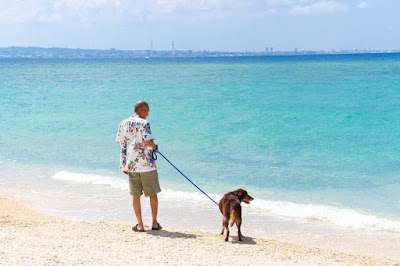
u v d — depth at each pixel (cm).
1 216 730
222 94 3372
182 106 2658
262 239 677
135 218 815
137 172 627
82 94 3525
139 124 612
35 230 627
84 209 877
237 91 3594
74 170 1241
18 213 795
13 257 450
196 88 3947
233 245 612
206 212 862
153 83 4653
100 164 1311
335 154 1388
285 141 1602
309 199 952
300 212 856
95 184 1093
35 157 1405
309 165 1259
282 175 1156
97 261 466
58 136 1770
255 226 783
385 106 2464
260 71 7150
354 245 693
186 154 1416
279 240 708
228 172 1191
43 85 4538
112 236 610
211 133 1777
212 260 512
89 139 1702
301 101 2812
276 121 2052
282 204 909
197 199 959
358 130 1794
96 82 4938
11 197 956
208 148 1502
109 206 900
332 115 2184
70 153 1459
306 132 1775
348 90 3444
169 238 618
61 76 6425
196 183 1089
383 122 1964
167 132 1814
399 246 691
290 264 527
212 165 1271
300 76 5444
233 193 653
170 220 809
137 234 631
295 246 648
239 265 499
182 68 9375
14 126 2019
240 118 2155
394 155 1359
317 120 2055
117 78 5728
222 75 6097
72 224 687
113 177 1157
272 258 555
